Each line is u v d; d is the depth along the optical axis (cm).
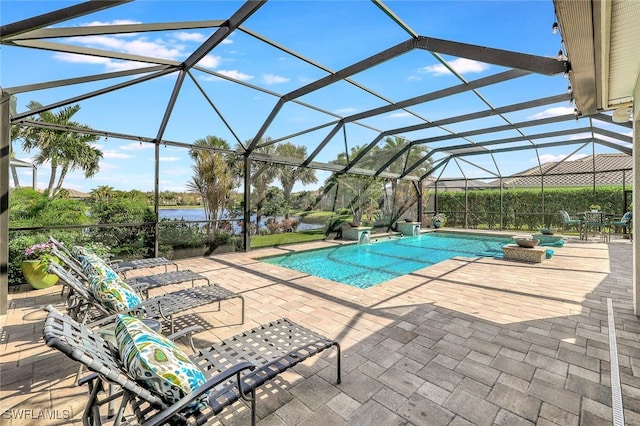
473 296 462
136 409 149
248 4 379
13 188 575
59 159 607
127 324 166
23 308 408
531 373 252
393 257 956
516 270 643
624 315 379
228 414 206
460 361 272
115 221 670
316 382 242
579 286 516
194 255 801
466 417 202
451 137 977
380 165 1248
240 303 431
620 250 879
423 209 1617
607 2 195
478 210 1518
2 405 214
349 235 1187
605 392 227
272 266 690
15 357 281
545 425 194
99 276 284
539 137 939
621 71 320
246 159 881
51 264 281
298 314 389
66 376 251
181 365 155
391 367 263
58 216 589
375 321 364
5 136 404
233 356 219
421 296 462
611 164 1255
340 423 197
